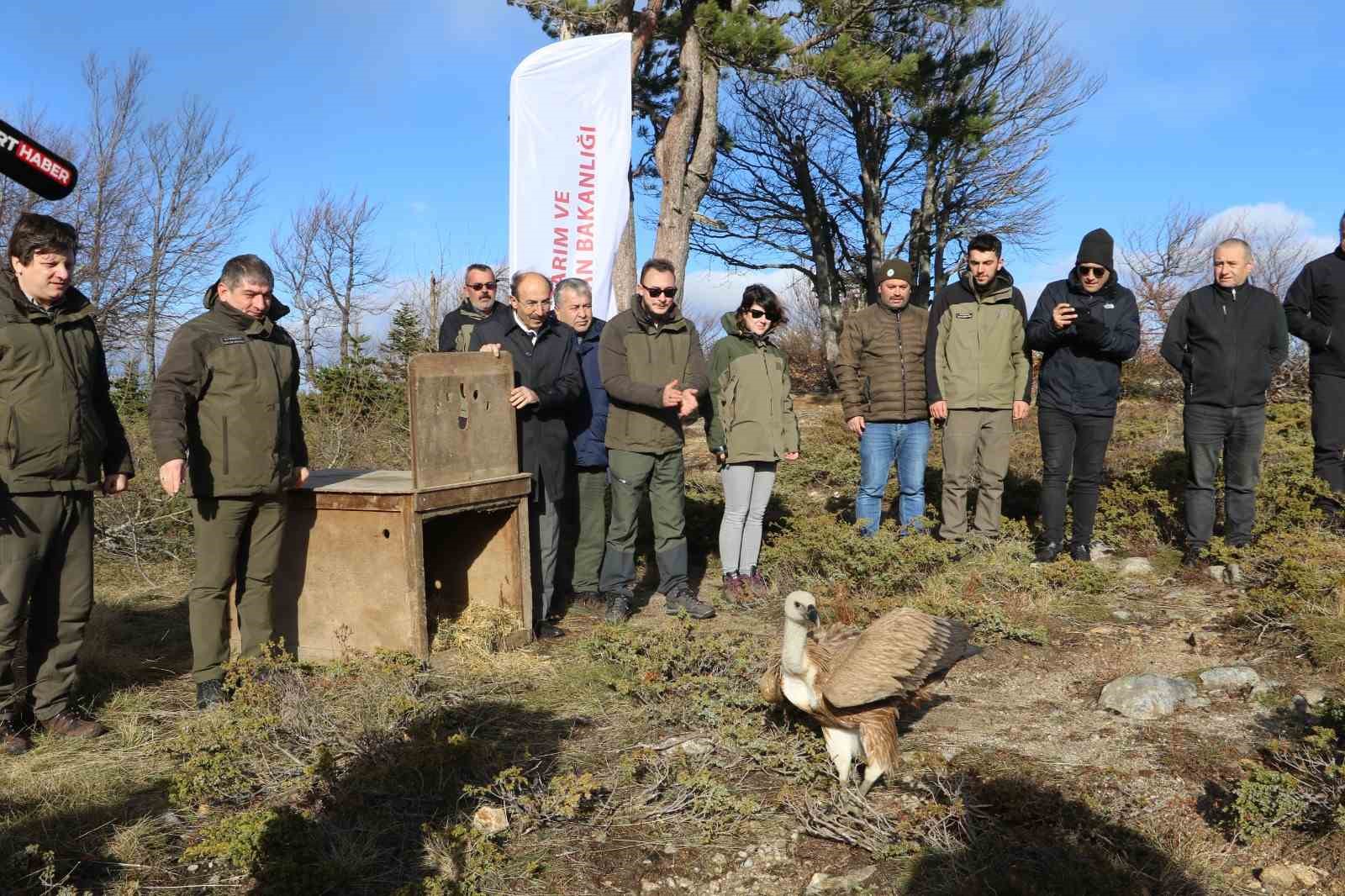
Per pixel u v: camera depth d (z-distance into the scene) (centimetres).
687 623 575
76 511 453
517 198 1020
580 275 1032
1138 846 349
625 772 412
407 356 1412
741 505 694
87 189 1986
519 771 389
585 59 1017
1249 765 380
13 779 405
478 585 617
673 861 355
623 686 498
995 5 1797
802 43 1582
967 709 494
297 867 330
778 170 2794
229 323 486
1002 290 718
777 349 700
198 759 397
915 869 343
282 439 505
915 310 744
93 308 461
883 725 393
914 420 747
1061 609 644
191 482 487
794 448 700
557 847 361
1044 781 403
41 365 429
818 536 734
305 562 561
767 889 339
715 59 1515
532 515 628
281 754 429
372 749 424
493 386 580
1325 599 580
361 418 1202
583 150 1022
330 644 562
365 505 542
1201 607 641
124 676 541
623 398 630
